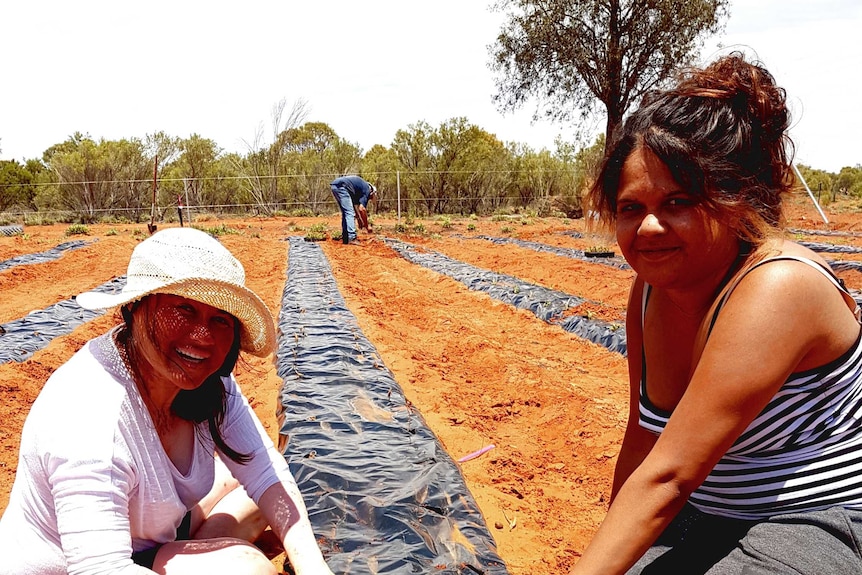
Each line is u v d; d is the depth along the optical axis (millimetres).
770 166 1745
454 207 33844
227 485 3072
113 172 30906
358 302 10516
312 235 20547
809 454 1777
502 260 16078
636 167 1746
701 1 25062
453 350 8031
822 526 1753
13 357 7289
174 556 2434
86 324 8961
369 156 40656
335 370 6238
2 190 34000
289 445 4516
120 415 2188
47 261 15719
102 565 2084
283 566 3162
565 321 9289
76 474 2098
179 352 2207
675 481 1728
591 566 1777
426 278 13812
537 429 5711
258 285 12961
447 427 5492
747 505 1874
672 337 2031
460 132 33250
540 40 26172
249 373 6934
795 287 1629
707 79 1724
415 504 3711
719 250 1768
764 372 1634
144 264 2152
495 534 3832
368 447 4465
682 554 1959
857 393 1744
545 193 34156
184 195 32281
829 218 26422
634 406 2352
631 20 25469
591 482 4711
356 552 3283
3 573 2207
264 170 34125
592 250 16203
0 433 5422
